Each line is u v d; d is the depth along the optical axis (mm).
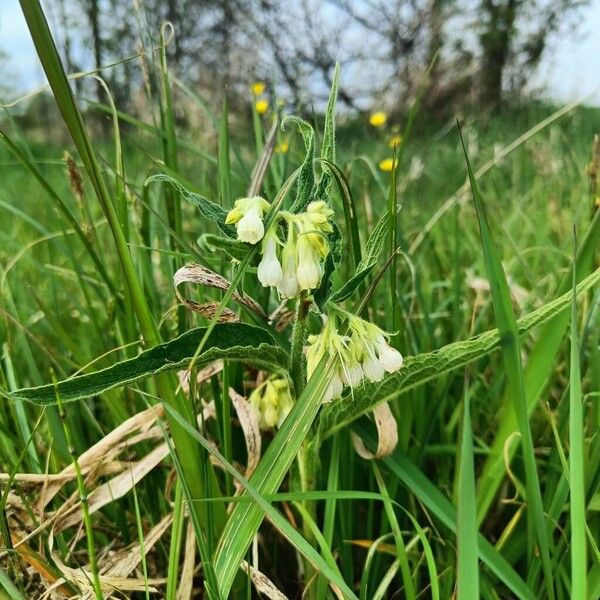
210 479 226
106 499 246
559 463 254
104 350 318
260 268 175
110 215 188
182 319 276
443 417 307
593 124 1065
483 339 194
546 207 578
